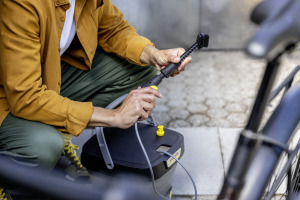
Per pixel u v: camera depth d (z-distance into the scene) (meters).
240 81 2.91
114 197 0.34
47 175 0.36
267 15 0.44
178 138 1.52
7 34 1.31
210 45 3.37
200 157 2.10
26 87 1.34
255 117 0.54
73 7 1.52
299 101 0.90
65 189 0.35
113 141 1.49
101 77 1.76
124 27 1.83
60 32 1.47
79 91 1.74
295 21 0.42
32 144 1.38
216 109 2.59
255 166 0.82
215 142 2.22
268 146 0.84
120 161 1.40
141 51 1.71
